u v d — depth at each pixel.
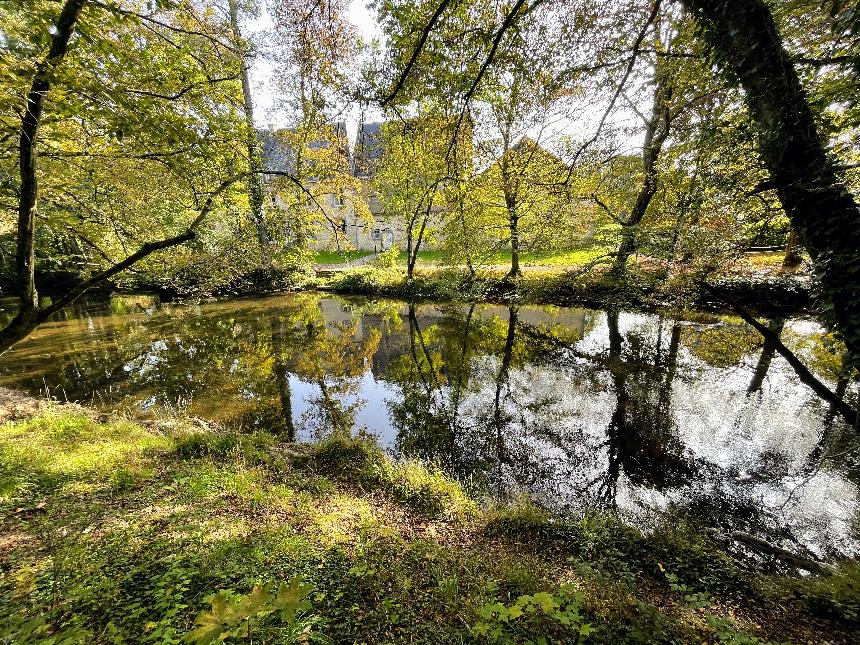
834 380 9.14
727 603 3.51
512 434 8.12
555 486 6.28
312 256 24.77
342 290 24.97
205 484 5.09
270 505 4.71
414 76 5.02
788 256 13.81
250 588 2.96
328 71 5.27
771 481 6.25
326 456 6.62
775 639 3.03
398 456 7.16
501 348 13.95
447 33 4.78
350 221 37.00
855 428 5.38
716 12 4.32
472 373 11.83
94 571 3.15
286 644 2.38
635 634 2.74
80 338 15.63
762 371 10.11
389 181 21.17
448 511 5.20
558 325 15.97
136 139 4.38
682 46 6.27
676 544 4.38
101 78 3.88
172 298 22.64
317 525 4.31
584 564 3.87
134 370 12.09
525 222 18.89
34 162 3.67
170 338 15.66
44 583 2.98
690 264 7.99
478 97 6.46
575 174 12.20
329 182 12.99
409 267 24.34
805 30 4.28
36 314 3.73
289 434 8.16
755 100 4.37
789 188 4.42
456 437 8.02
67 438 6.46
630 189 13.36
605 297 16.97
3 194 5.49
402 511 5.13
